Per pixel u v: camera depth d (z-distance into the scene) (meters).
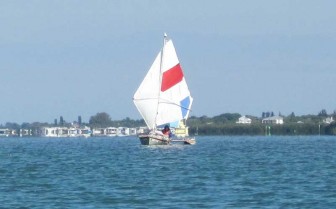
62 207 136.75
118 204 139.75
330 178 178.88
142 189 159.75
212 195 149.62
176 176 187.88
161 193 153.25
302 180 175.00
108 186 165.38
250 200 143.12
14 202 142.38
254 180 176.12
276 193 151.88
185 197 147.25
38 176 190.00
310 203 139.25
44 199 145.75
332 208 134.25
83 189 159.88
